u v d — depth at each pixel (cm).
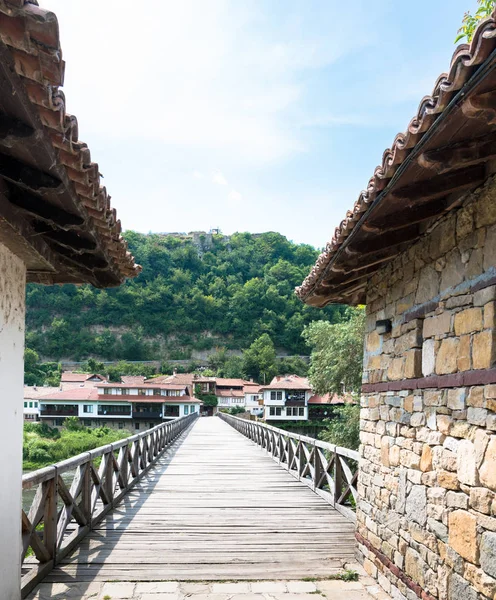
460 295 264
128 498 649
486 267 239
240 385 6003
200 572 380
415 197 239
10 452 279
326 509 595
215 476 841
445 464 271
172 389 4694
